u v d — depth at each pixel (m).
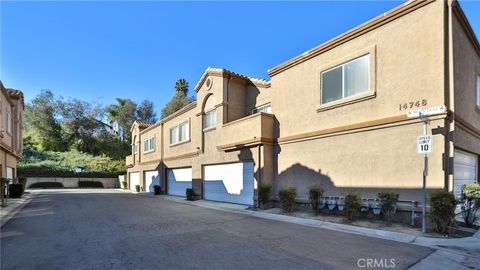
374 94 10.73
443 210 8.16
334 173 11.85
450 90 9.15
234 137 16.67
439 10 9.32
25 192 28.58
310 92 13.23
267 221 11.09
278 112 14.86
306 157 13.12
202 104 20.23
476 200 8.89
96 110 54.72
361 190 10.85
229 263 5.95
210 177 19.39
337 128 11.77
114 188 40.09
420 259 6.12
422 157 9.30
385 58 10.57
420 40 9.70
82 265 5.90
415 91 9.70
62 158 44.81
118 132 57.22
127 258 6.33
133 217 12.27
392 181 9.98
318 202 11.70
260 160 14.74
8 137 21.20
